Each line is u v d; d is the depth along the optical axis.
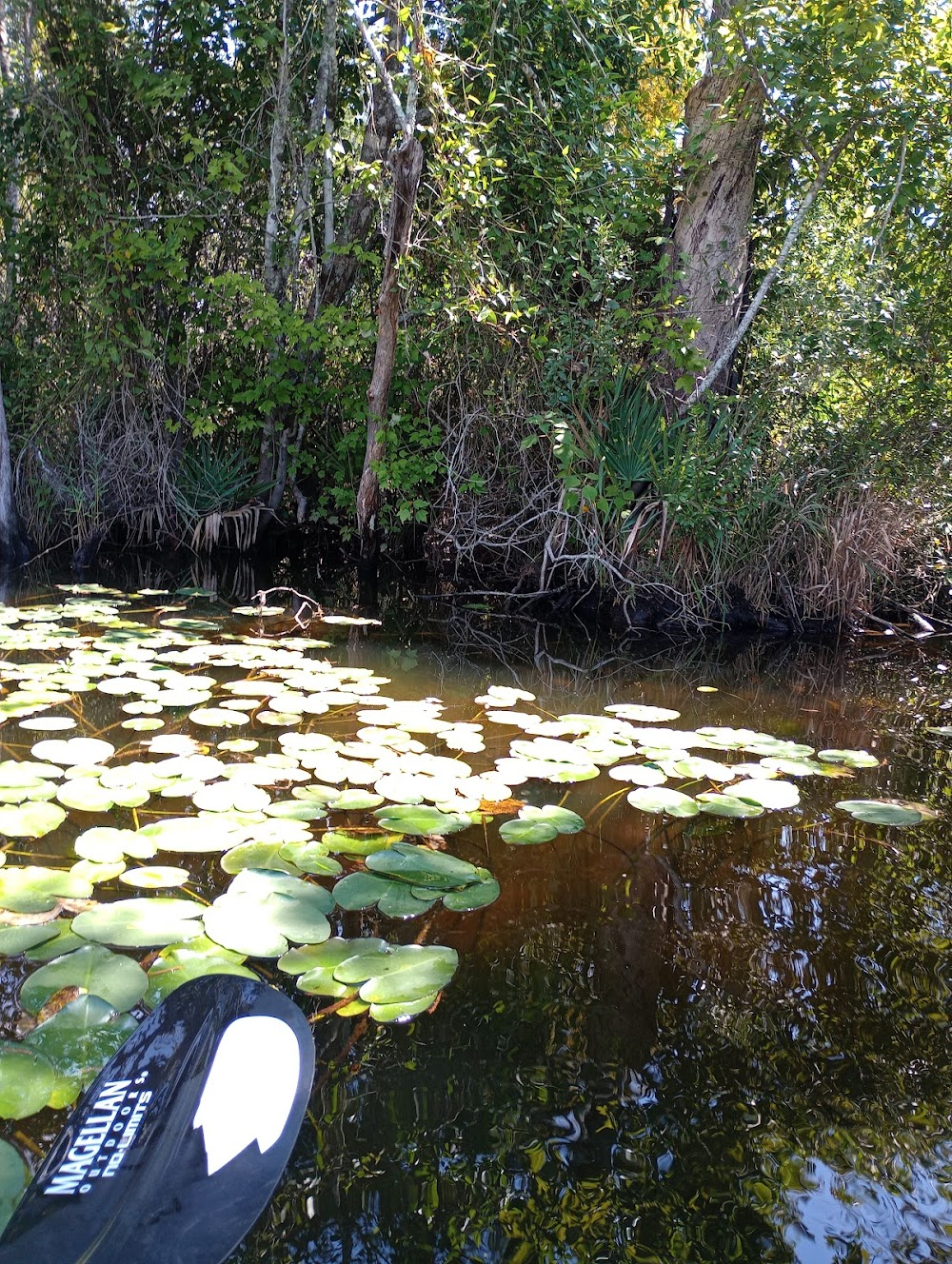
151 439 6.74
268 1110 1.25
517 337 5.79
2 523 6.10
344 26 6.08
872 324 5.36
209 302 6.25
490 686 3.81
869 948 1.85
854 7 4.77
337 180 6.52
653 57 6.50
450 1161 1.26
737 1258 1.13
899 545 5.75
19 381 6.39
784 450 5.80
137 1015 1.46
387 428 6.06
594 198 5.41
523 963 1.75
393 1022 1.54
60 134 5.93
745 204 5.84
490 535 6.26
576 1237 1.15
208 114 6.52
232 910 1.76
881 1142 1.33
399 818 2.23
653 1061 1.48
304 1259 1.11
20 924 1.69
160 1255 1.03
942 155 5.27
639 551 5.55
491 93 5.22
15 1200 1.09
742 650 5.04
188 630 4.47
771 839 2.39
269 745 2.85
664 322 5.38
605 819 2.46
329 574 6.56
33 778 2.39
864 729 3.53
